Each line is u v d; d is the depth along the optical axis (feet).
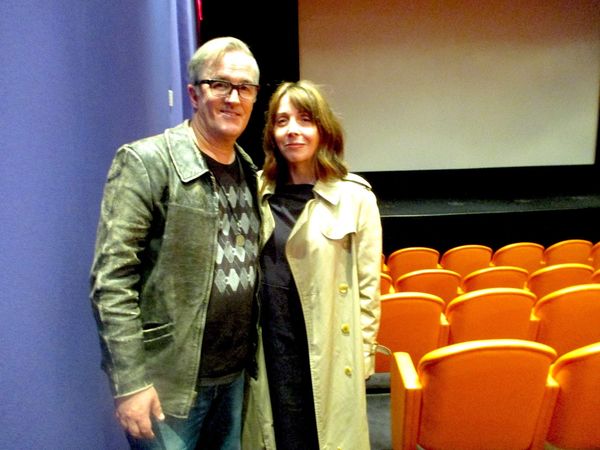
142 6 8.66
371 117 25.99
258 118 25.29
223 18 24.49
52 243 3.90
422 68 25.48
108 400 5.36
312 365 5.55
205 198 4.50
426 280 10.71
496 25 25.03
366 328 5.74
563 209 21.85
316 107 5.45
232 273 4.76
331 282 5.54
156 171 4.25
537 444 5.91
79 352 4.50
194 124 4.77
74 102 4.57
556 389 5.64
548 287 11.04
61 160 4.16
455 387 5.44
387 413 9.04
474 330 8.34
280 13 24.49
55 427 3.80
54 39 4.05
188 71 4.75
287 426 5.79
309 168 5.72
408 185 26.81
